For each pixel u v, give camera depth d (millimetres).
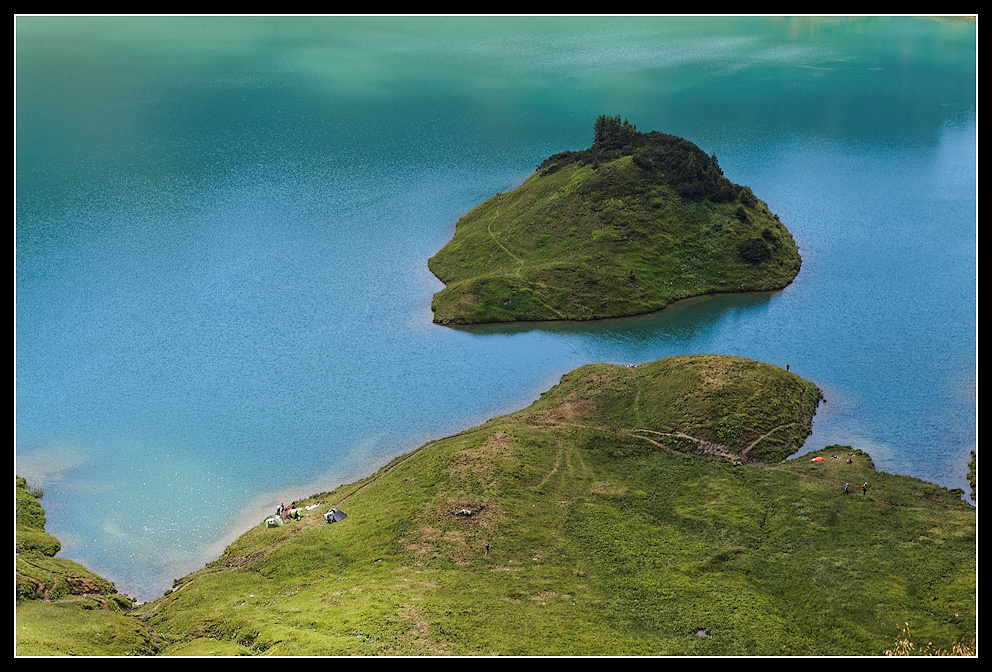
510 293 180625
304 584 99750
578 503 114000
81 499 123062
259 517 119875
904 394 146375
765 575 99500
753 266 193125
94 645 85875
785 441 130000
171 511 120875
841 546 103625
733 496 115625
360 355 165750
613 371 149750
